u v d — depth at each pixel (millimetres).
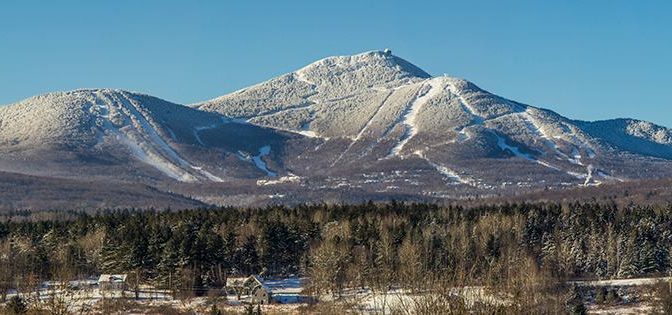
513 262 114500
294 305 125625
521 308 53656
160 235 154000
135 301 129625
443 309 49125
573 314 87438
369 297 66625
